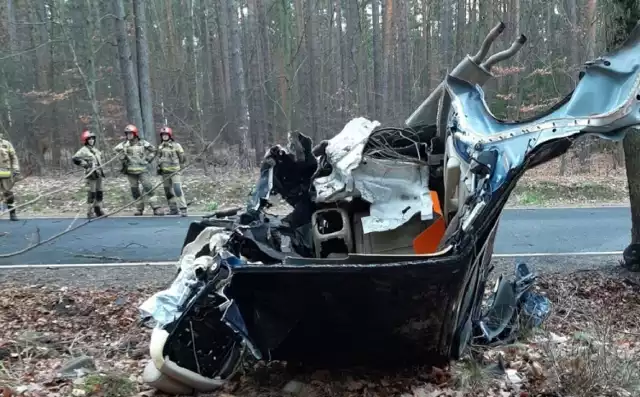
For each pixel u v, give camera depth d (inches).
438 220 169.2
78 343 192.5
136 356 179.9
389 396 142.5
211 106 820.0
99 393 142.7
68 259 305.1
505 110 792.3
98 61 859.4
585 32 748.6
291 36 909.8
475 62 183.3
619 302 234.1
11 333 198.5
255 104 752.3
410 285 127.1
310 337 140.2
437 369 153.8
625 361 158.2
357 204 183.2
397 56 955.3
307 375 153.9
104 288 252.7
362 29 964.6
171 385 139.6
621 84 135.6
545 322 203.6
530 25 821.9
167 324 135.6
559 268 283.1
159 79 845.2
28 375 155.8
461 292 138.2
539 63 801.6
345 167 175.2
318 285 126.2
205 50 948.0
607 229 375.2
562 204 495.5
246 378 153.6
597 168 684.1
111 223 410.0
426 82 944.3
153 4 919.0
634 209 266.7
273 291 129.3
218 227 174.6
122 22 604.1
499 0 818.2
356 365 152.6
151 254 315.9
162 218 434.0
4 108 671.8
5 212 163.0
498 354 170.4
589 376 147.5
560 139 137.3
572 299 233.8
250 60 743.7
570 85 764.0
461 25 845.8
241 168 642.2
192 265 146.3
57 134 770.2
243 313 133.1
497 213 141.3
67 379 152.0
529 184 564.7
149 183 452.8
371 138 189.0
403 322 135.8
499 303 194.4
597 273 270.5
